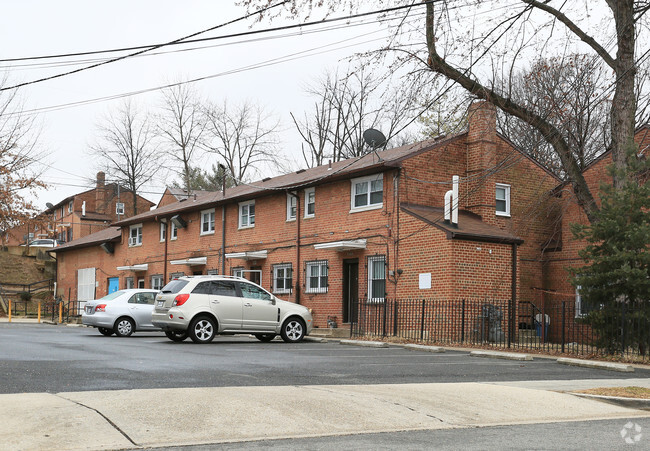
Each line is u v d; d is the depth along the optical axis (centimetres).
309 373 1227
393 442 711
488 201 2494
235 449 663
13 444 653
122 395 877
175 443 683
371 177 2512
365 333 2345
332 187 2691
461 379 1228
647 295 1627
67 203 7050
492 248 2267
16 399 844
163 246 3847
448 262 2167
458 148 2542
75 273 4997
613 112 1934
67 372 1151
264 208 3062
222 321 1934
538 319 2503
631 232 1634
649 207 1686
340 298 2584
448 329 2141
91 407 800
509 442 720
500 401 965
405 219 2342
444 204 2352
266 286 2995
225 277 1980
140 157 6109
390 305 2322
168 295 1930
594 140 3253
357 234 2539
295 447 677
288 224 2903
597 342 1720
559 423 858
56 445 657
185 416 777
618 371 1414
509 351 1855
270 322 2017
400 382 1162
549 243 2611
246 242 3162
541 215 2645
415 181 2427
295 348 1820
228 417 784
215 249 3375
